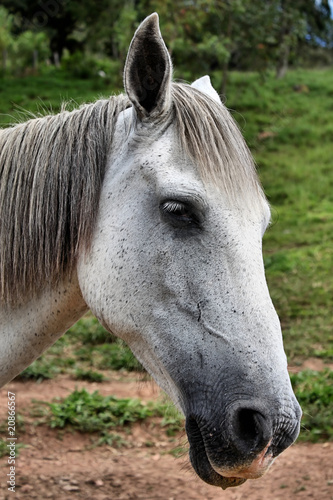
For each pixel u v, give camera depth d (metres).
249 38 18.98
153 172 2.14
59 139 2.40
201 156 2.08
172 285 2.09
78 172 2.35
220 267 2.04
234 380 1.96
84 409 4.95
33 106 16.89
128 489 3.90
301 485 3.92
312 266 9.61
